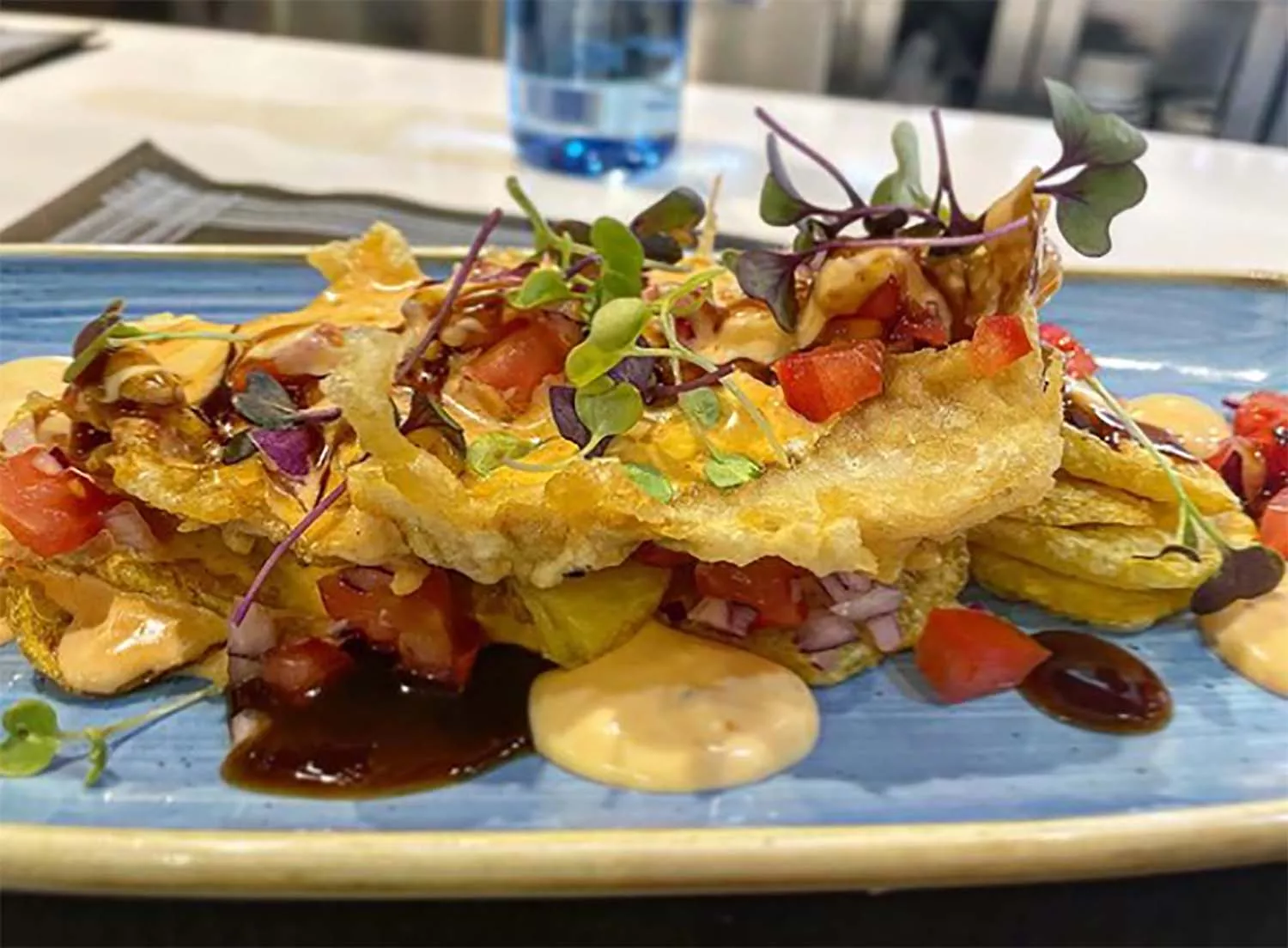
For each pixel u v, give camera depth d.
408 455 0.15
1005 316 0.17
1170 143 0.44
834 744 0.16
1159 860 0.14
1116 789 0.16
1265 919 0.14
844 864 0.13
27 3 0.60
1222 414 0.23
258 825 0.15
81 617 0.17
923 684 0.17
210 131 0.40
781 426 0.17
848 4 0.55
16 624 0.17
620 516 0.16
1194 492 0.19
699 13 0.56
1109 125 0.18
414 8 0.60
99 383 0.17
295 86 0.46
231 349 0.19
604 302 0.18
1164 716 0.17
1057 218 0.18
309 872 0.13
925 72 0.56
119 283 0.25
